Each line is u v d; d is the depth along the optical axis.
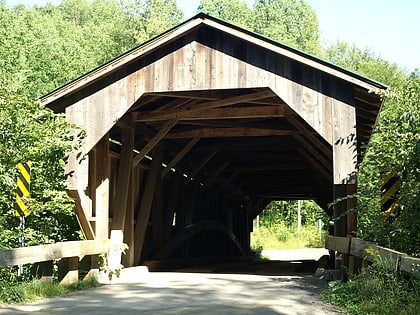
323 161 12.90
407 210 7.55
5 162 9.27
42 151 9.60
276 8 58.47
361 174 10.54
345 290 7.30
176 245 15.00
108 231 11.52
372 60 51.12
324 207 22.36
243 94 12.08
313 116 9.78
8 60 19.20
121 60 10.24
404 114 7.78
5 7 24.89
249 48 10.12
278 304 6.89
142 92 10.41
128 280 10.27
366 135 13.39
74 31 34.19
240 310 6.39
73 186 10.17
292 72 9.93
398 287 5.93
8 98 9.12
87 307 6.71
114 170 12.16
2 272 8.48
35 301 7.23
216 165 18.84
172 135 13.92
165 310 6.45
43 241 10.15
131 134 11.93
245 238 25.72
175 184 15.10
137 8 56.84
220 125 13.62
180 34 10.12
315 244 42.75
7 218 9.82
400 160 7.82
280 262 22.62
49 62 23.69
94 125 10.48
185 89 10.26
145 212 12.91
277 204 51.34
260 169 19.55
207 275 11.34
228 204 21.45
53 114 9.87
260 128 13.49
